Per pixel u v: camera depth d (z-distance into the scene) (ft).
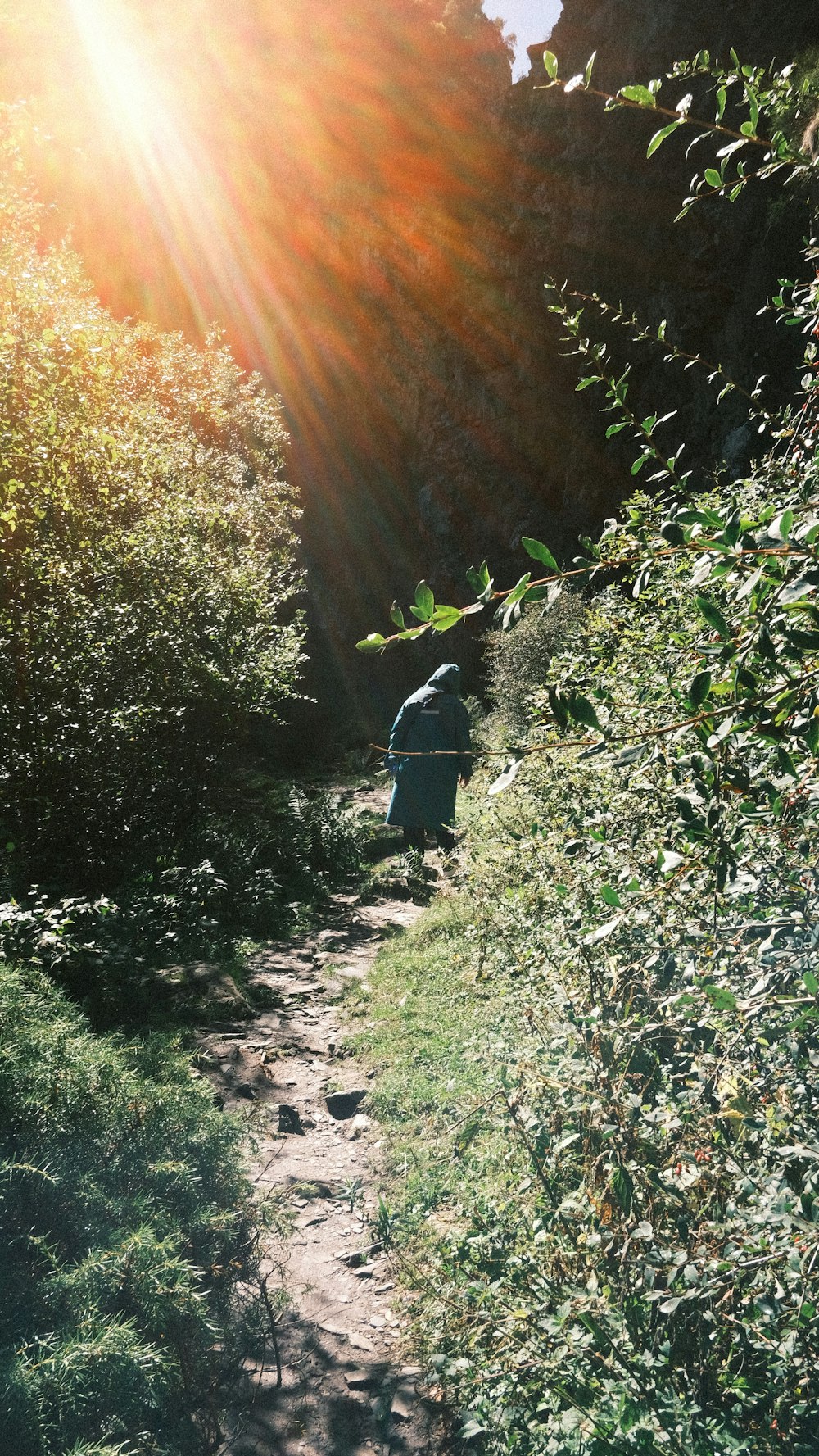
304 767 62.64
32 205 28.50
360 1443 9.25
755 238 47.57
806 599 4.00
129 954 20.26
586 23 69.87
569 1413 6.87
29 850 23.04
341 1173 14.57
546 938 11.81
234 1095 16.65
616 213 61.82
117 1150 10.91
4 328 23.43
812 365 8.20
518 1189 10.04
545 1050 9.66
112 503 27.30
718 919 6.31
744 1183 5.84
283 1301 11.16
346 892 31.94
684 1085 8.36
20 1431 7.15
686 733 4.69
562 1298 8.07
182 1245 10.39
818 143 13.14
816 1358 5.83
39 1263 9.04
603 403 67.36
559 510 85.10
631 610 11.91
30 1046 11.60
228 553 34.83
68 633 23.70
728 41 53.16
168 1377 8.93
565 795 13.10
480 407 88.94
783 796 4.90
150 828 27.61
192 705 29.32
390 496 105.50
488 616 87.15
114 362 28.50
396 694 95.71
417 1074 16.75
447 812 31.17
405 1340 10.67
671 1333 7.35
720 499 9.39
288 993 22.06
